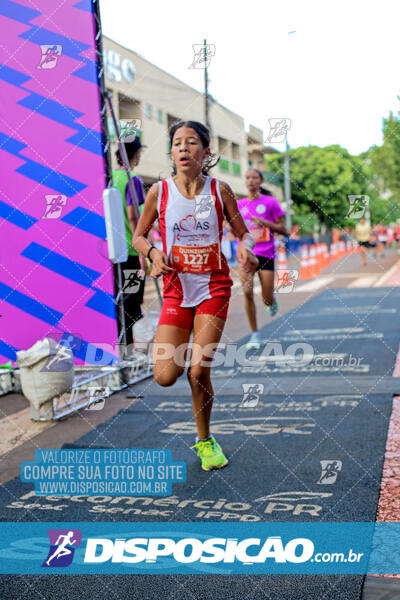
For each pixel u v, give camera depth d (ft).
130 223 15.66
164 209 10.03
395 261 69.46
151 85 37.65
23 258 15.60
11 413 14.14
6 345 16.02
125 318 16.40
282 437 11.38
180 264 10.09
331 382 15.24
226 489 9.18
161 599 6.46
